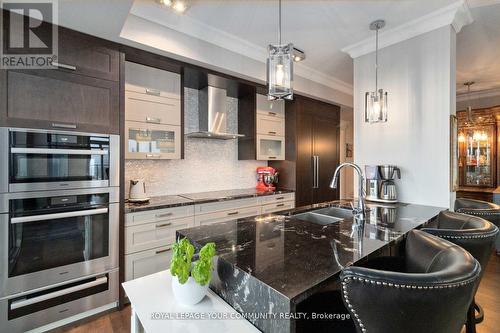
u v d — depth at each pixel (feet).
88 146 6.68
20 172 5.76
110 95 7.11
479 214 5.78
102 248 6.91
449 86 7.59
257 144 11.81
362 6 7.28
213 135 10.69
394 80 8.79
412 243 4.02
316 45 9.65
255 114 11.72
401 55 8.63
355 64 9.98
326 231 5.12
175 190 10.50
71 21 6.13
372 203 8.39
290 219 6.21
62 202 6.29
